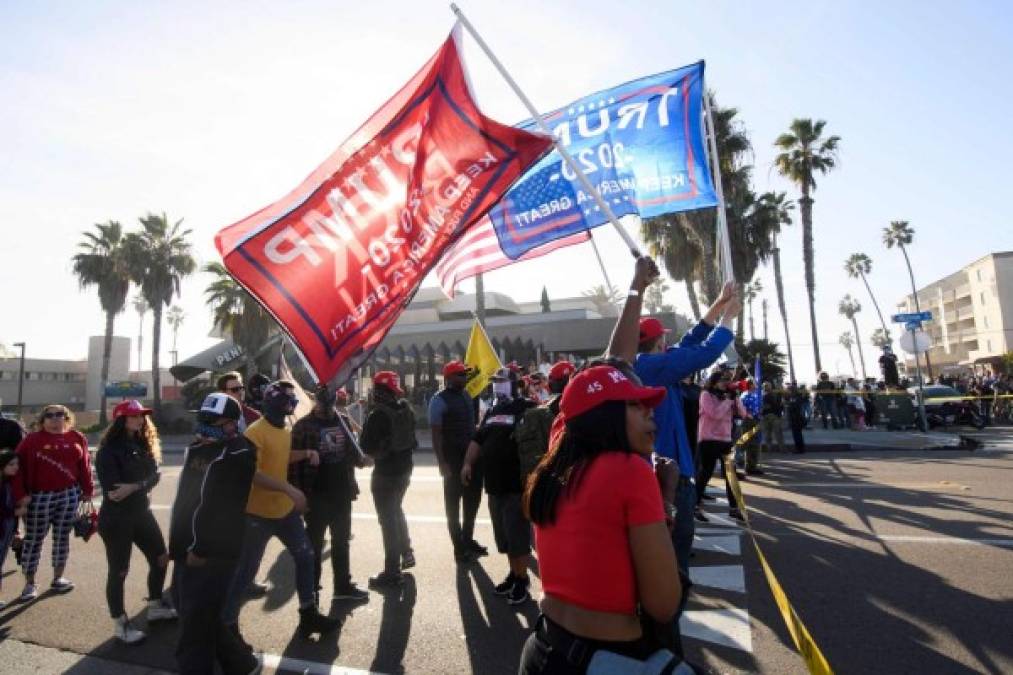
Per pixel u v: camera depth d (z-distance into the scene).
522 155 3.87
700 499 7.81
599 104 5.79
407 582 5.52
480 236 6.23
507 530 4.94
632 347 2.95
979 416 19.41
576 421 1.84
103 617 5.05
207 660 3.27
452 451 6.16
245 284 3.54
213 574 3.29
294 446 4.98
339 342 3.71
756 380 11.03
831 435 17.88
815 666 2.12
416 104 4.10
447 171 4.02
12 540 5.56
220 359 32.69
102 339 60.72
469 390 9.46
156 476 4.93
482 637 4.33
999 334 71.69
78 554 7.20
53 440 5.76
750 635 4.13
